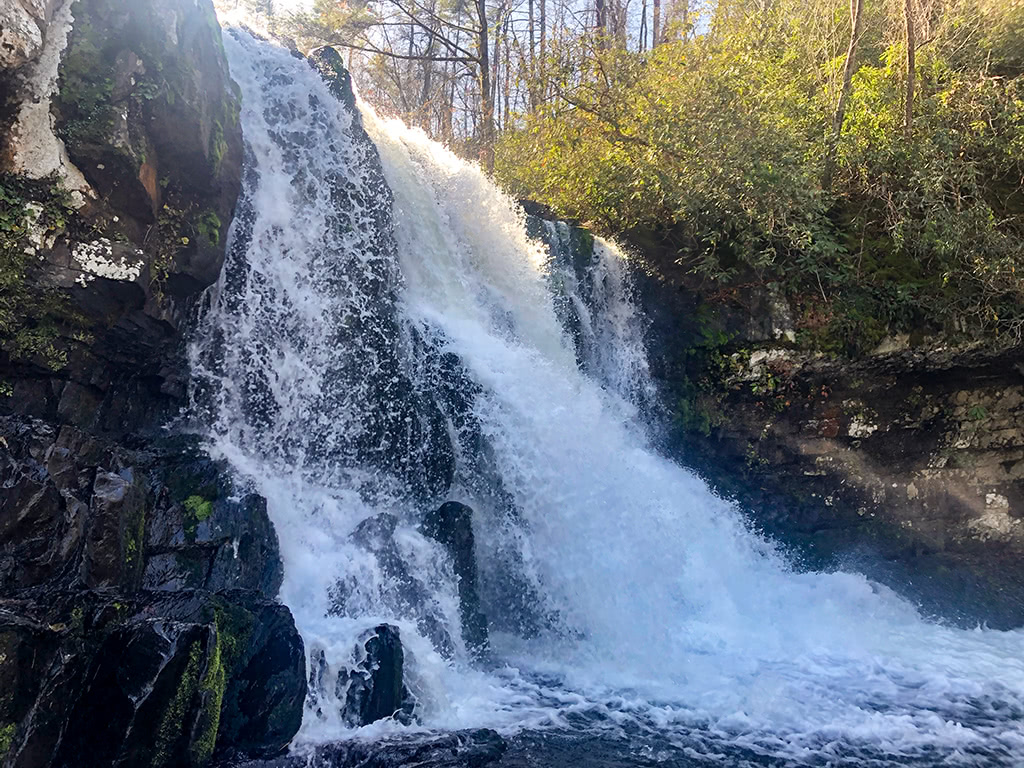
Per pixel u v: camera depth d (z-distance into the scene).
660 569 8.70
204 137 6.08
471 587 7.11
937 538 10.98
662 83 12.70
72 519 4.59
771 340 10.40
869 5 14.06
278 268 7.23
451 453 7.76
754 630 8.61
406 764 4.92
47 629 4.04
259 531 5.79
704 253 10.90
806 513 10.68
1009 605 10.20
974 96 11.62
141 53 5.55
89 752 3.99
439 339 8.34
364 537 6.70
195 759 4.30
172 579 5.15
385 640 5.65
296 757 4.82
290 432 7.02
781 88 12.20
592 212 12.36
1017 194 11.70
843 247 10.54
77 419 5.73
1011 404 11.12
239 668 4.75
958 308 10.52
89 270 5.41
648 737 5.84
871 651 8.38
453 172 10.04
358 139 8.48
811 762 5.70
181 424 6.42
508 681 6.77
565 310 10.25
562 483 8.28
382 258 8.32
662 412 10.39
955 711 6.83
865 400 10.85
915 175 10.74
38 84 5.15
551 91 14.32
